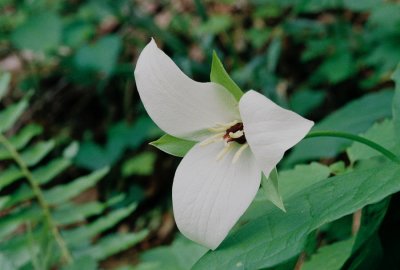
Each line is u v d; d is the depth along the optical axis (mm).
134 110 918
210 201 308
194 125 314
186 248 443
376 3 719
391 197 349
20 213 502
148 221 838
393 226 355
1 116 531
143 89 306
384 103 514
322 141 497
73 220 505
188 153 318
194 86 307
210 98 310
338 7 784
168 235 807
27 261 475
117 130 850
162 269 434
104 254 493
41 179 515
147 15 918
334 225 384
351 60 746
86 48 822
